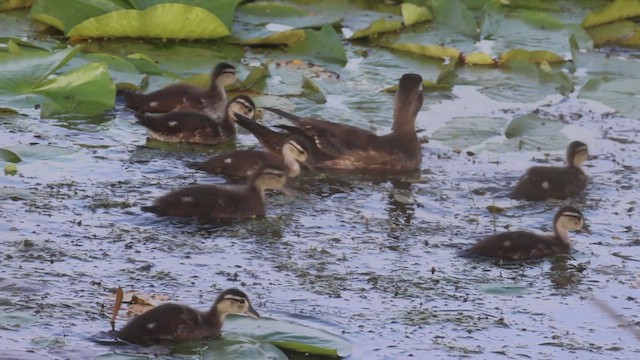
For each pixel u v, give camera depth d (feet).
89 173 55.93
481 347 41.24
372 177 59.31
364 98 68.85
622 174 60.34
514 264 49.01
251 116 62.95
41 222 49.44
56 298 42.52
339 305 43.80
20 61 66.49
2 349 38.45
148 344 39.83
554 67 77.46
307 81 70.03
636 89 72.43
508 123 66.74
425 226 52.70
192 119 61.82
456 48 79.36
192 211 51.26
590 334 42.91
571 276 47.98
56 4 76.69
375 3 88.33
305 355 40.04
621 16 86.17
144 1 79.25
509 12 84.99
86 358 38.47
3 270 44.47
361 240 50.47
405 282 46.34
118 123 63.52
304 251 48.75
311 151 59.72
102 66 65.92
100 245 47.67
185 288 44.21
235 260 47.34
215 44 77.00
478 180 59.11
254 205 52.31
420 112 68.08
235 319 41.37
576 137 65.26
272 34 77.00
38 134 60.44
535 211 55.36
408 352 40.47
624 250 50.96
